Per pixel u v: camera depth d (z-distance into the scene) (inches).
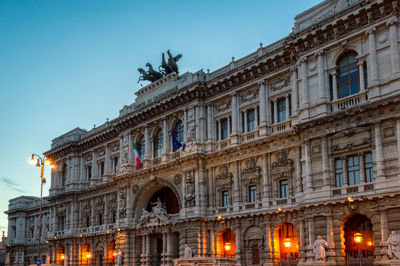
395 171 1748.3
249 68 2415.1
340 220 1861.5
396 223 1705.2
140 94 3164.4
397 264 1626.5
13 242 5113.2
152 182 2864.2
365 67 1939.0
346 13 1964.8
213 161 2544.3
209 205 2517.2
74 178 3705.7
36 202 4953.3
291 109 2265.0
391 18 1849.2
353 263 1793.8
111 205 3297.2
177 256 2684.5
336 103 1990.7
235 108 2496.3
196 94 2652.6
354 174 1887.3
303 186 2042.3
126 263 2881.4
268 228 2214.6
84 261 3484.3
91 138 3550.7
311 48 2105.1
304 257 1989.4
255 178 2329.0
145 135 2994.6
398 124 1763.0
